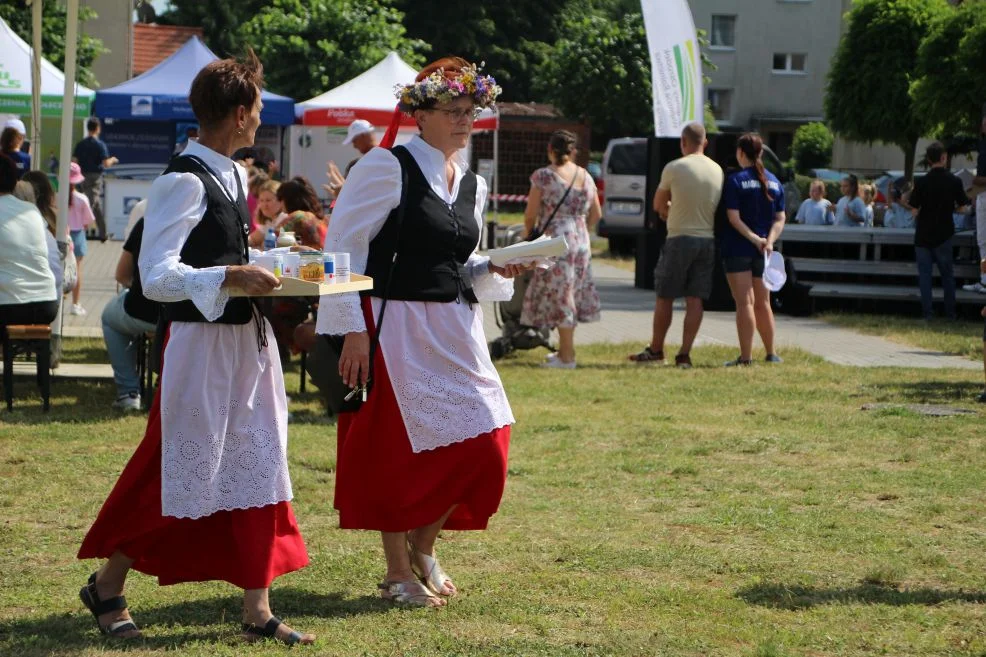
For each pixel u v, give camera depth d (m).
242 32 30.91
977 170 14.80
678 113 16.97
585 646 4.12
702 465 7.12
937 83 21.59
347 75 29.48
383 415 4.42
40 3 11.27
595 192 11.27
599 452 7.44
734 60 50.78
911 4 26.61
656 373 10.78
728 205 11.12
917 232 15.52
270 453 4.03
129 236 8.16
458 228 4.51
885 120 26.75
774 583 4.88
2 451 7.09
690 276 11.19
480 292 4.78
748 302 11.25
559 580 4.90
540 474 6.83
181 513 3.89
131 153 25.70
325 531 5.60
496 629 4.29
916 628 4.36
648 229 18.73
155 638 4.12
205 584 4.82
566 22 48.03
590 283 11.30
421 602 4.56
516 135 45.03
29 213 8.40
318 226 9.08
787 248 17.62
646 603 4.62
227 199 3.94
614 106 42.66
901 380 10.40
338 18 29.84
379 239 4.43
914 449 7.56
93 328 12.55
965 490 6.52
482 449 4.43
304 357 9.30
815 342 13.32
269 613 4.11
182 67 22.02
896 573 4.95
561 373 10.75
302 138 25.12
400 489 4.41
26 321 8.32
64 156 9.91
